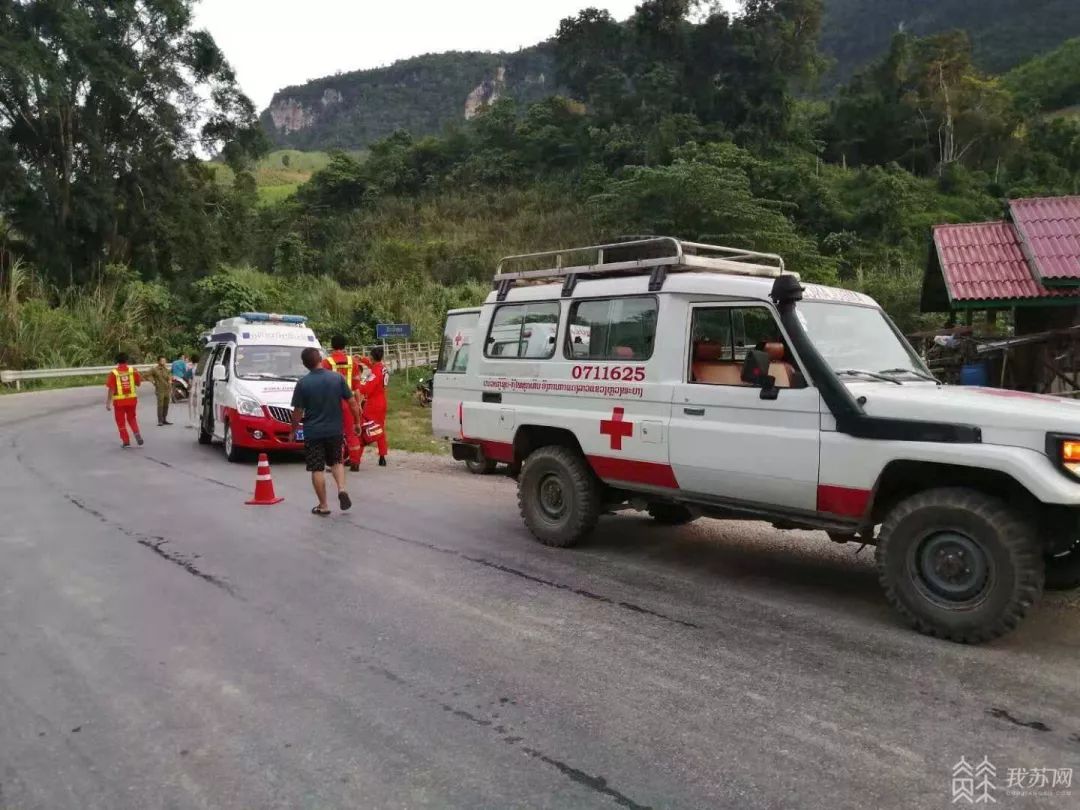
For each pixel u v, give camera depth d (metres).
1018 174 73.75
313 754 3.24
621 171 71.75
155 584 5.55
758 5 72.81
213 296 39.69
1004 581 4.23
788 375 5.10
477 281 63.31
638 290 6.02
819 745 3.29
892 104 79.00
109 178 39.81
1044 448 4.13
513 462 7.07
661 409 5.75
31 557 6.26
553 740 3.34
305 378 7.93
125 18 39.47
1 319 30.23
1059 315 13.66
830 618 4.86
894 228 58.53
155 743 3.34
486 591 5.40
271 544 6.71
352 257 71.81
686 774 3.08
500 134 91.25
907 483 4.84
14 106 36.69
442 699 3.74
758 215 43.78
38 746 3.33
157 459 12.12
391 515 7.93
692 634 4.59
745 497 5.35
